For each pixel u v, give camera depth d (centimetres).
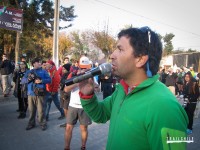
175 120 111
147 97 125
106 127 647
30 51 2755
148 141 119
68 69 595
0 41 2270
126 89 144
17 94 715
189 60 2520
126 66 137
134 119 124
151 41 133
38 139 534
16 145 495
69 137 445
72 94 441
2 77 1034
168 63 3012
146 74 137
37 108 596
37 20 2023
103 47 3077
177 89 1455
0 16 1107
